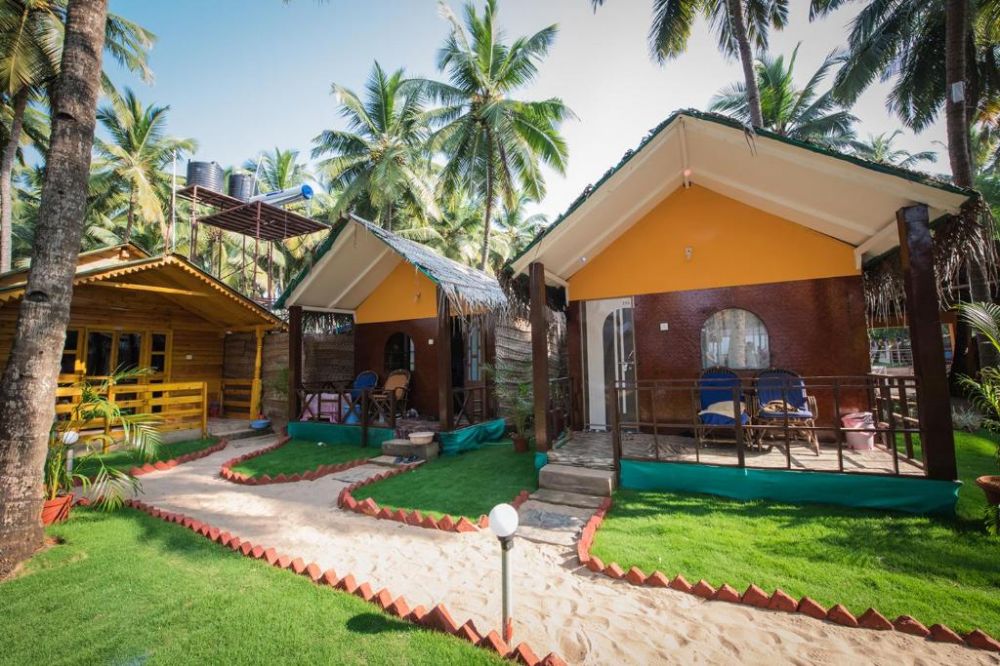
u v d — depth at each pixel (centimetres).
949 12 1098
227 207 1644
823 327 681
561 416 807
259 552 410
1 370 873
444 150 1795
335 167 2114
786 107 2075
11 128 1644
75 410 541
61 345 438
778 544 402
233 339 1342
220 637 287
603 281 817
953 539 399
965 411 1001
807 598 305
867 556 373
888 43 1385
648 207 769
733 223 740
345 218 941
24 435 407
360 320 1231
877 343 2392
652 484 570
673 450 641
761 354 720
